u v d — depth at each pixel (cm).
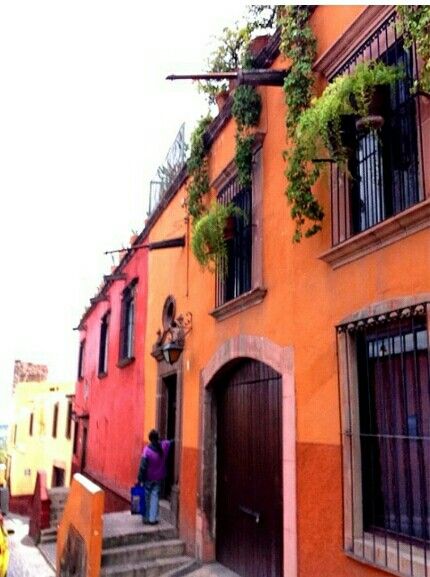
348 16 522
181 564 789
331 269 506
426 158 406
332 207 512
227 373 780
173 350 923
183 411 909
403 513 407
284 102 611
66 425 2522
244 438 717
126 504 1214
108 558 783
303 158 502
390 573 394
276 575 600
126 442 1288
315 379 516
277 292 609
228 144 798
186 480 863
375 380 449
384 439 433
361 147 491
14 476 3080
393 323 429
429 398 382
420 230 397
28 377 3591
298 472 529
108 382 1558
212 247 739
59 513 1291
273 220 632
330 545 470
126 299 1428
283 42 588
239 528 713
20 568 971
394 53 456
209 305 823
